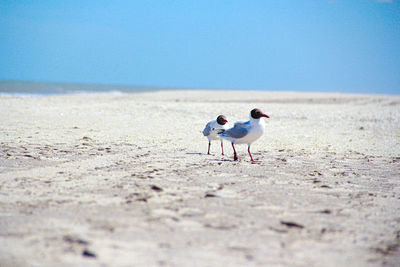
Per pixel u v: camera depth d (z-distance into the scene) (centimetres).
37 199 839
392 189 1038
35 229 653
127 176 1097
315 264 552
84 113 2834
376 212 816
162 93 6669
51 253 557
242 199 887
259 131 1369
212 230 677
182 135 2048
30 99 3847
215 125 1496
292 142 1917
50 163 1265
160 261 542
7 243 589
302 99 5397
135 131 2131
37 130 2028
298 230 691
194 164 1320
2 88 7412
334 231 691
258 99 5303
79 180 1033
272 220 743
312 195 945
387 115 3225
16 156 1355
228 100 5025
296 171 1247
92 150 1541
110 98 4959
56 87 9444
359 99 5503
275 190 984
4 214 729
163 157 1443
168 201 850
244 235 657
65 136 1875
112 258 546
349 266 550
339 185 1066
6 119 2383
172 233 654
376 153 1659
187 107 3425
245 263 546
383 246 628
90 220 707
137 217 732
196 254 571
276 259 564
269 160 1441
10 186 948
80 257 546
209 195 904
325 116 3095
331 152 1661
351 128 2503
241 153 1593
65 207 785
